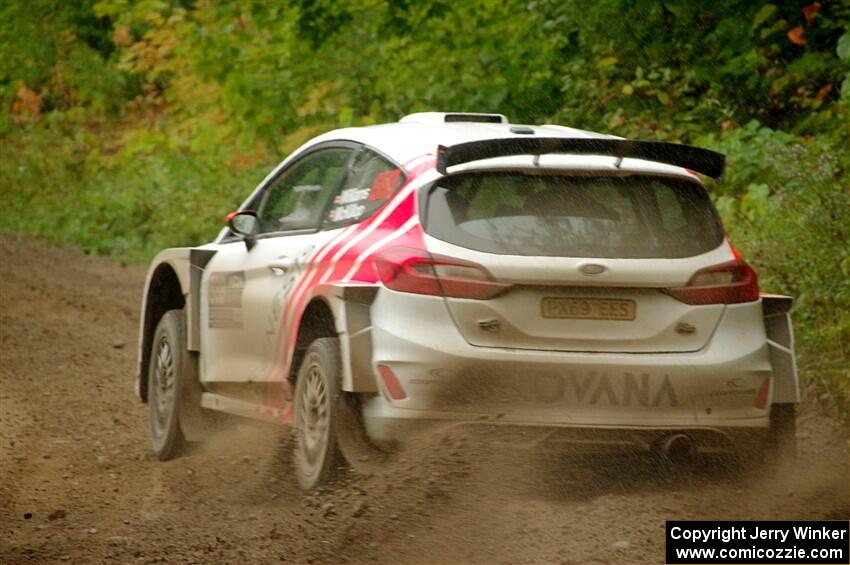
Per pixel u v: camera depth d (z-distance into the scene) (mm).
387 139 17922
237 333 19641
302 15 41844
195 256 21062
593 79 37656
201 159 55156
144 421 24531
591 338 15656
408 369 15555
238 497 17875
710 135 32250
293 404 17781
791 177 25281
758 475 16703
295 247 18328
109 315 37719
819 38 35062
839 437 19969
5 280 42938
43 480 19672
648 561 13797
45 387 27875
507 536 14688
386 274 15922
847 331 21500
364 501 15898
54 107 75438
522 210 16016
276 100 45031
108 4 52531
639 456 16391
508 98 39688
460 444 15562
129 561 14742
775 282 23109
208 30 46531
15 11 74812
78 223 54656
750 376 16062
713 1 36406
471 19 40812
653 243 16047
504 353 15469
